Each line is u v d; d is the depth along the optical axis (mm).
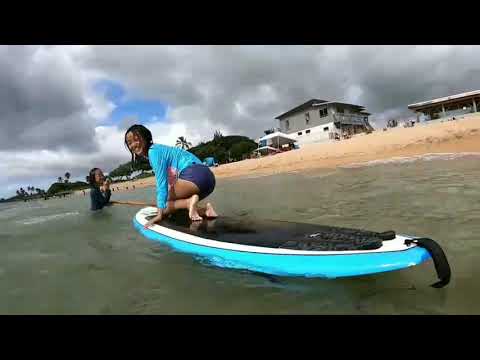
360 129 17969
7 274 1738
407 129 9031
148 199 6055
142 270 1586
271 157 10992
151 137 2293
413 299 1056
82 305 1269
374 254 1192
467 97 12156
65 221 3529
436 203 2287
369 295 1108
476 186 2707
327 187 3857
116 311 1192
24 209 6609
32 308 1277
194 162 2205
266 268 1327
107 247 2096
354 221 2072
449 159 4938
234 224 1909
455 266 1246
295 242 1427
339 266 1187
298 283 1236
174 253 1780
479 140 6004
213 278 1407
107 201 4441
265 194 4031
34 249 2281
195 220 2117
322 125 17266
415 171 4184
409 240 1226
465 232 1618
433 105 13078
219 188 6062
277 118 19125
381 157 6613
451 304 1004
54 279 1594
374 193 2992
